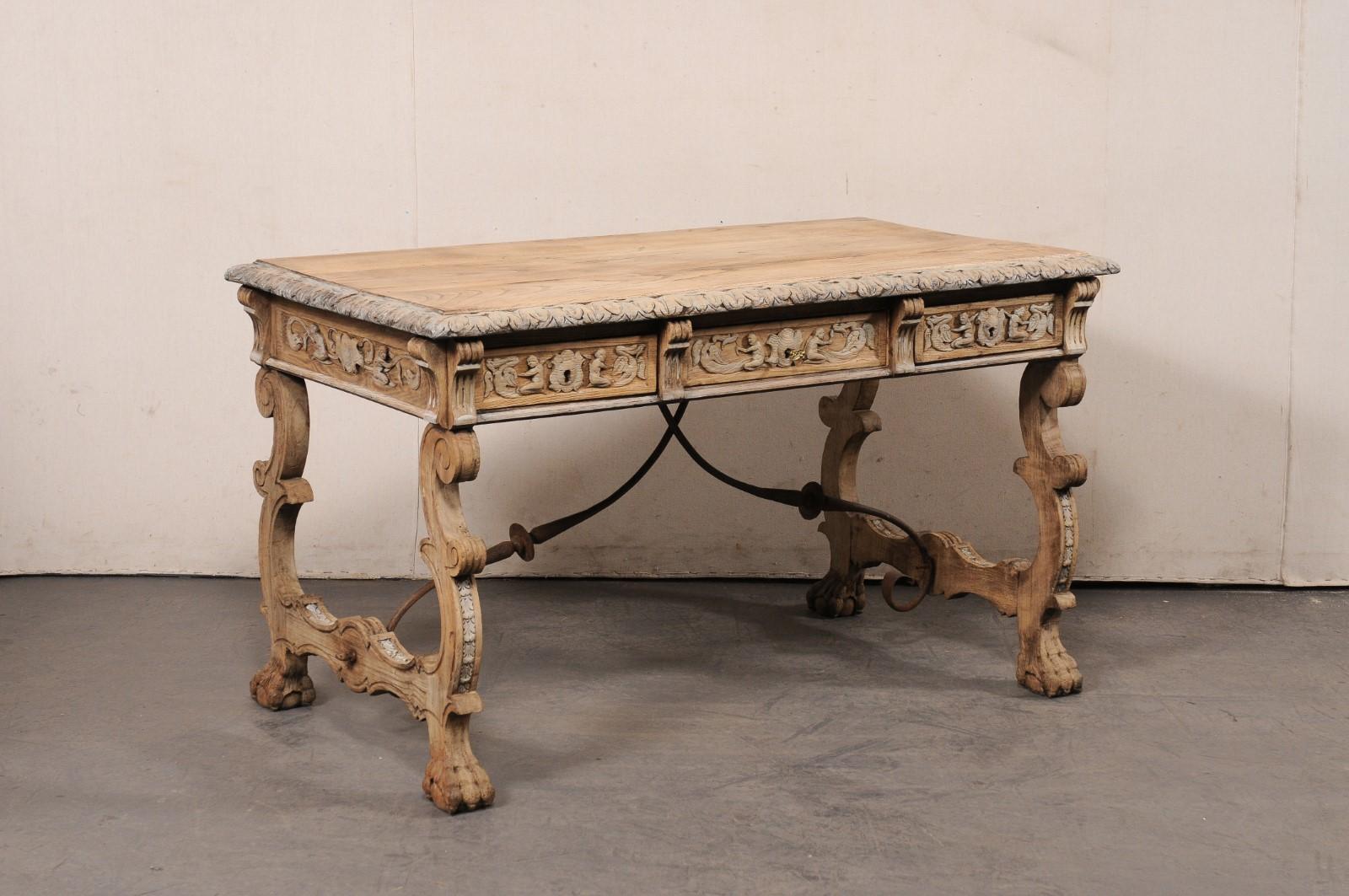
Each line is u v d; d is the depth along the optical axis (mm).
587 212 4203
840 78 4156
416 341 2719
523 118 4152
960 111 4160
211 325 4199
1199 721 3400
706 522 4348
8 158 4094
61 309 4172
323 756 3191
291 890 2648
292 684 3438
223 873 2703
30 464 4246
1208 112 4109
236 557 4324
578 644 3859
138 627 3934
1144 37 4086
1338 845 2836
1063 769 3150
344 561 4332
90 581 4277
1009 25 4109
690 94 4160
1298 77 4086
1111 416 4250
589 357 2855
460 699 2912
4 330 4172
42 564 4297
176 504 4293
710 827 2891
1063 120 4137
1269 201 4137
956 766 3160
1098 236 4172
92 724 3334
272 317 3283
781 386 3086
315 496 4297
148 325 4191
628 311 2816
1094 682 3631
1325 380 4207
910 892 2658
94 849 2785
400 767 3145
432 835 2848
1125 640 3918
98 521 4289
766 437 4309
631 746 3250
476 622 2875
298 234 4176
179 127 4109
